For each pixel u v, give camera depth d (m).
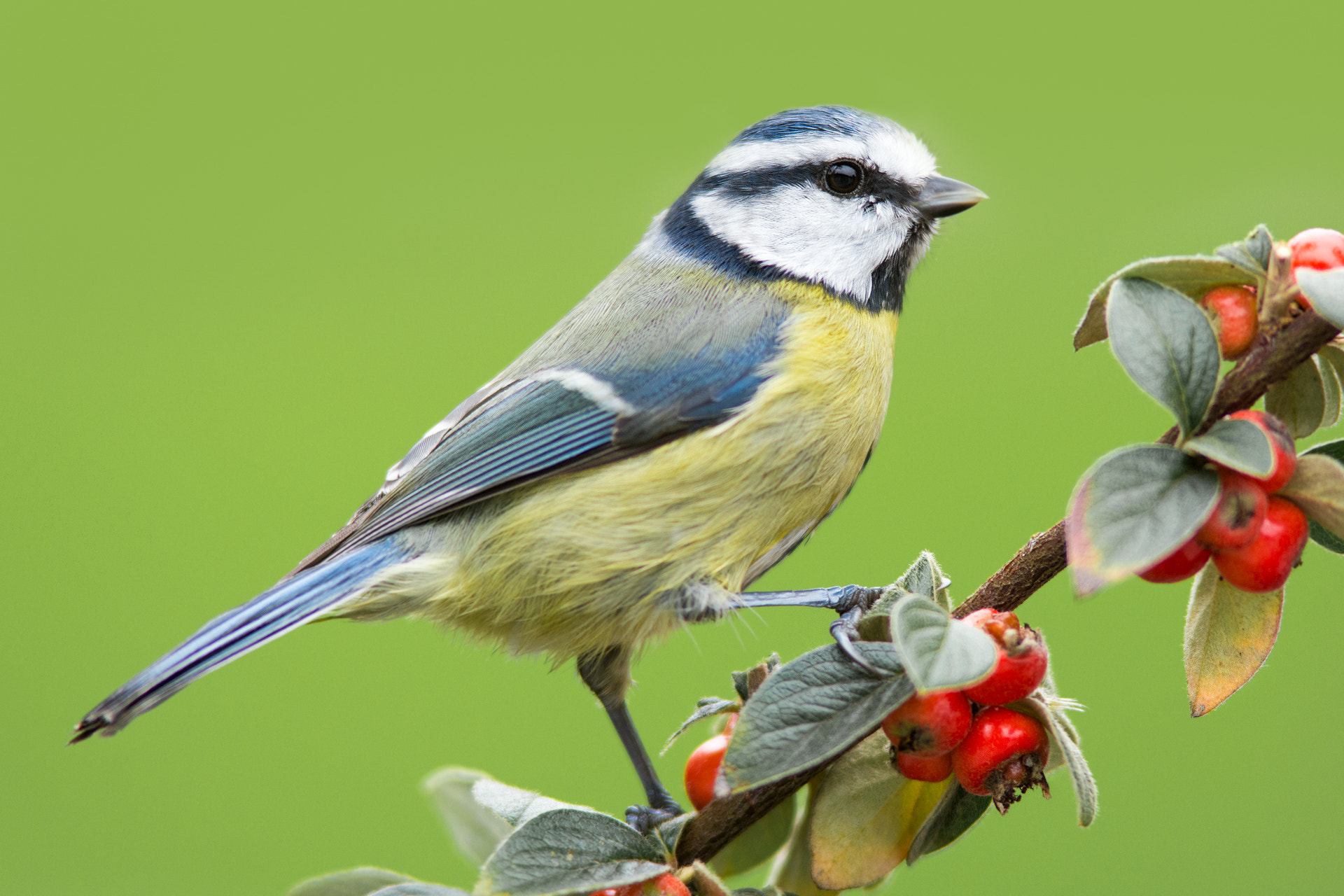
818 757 2.02
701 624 2.08
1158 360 2.02
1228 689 2.03
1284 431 2.02
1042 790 2.03
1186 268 2.03
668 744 2.04
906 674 2.03
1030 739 2.03
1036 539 2.03
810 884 2.05
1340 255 2.03
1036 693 2.03
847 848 2.04
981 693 2.03
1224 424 2.02
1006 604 2.03
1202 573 2.03
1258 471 1.94
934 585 2.03
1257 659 2.03
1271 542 2.02
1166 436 2.03
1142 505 1.97
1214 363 2.02
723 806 2.04
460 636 2.09
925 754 2.03
